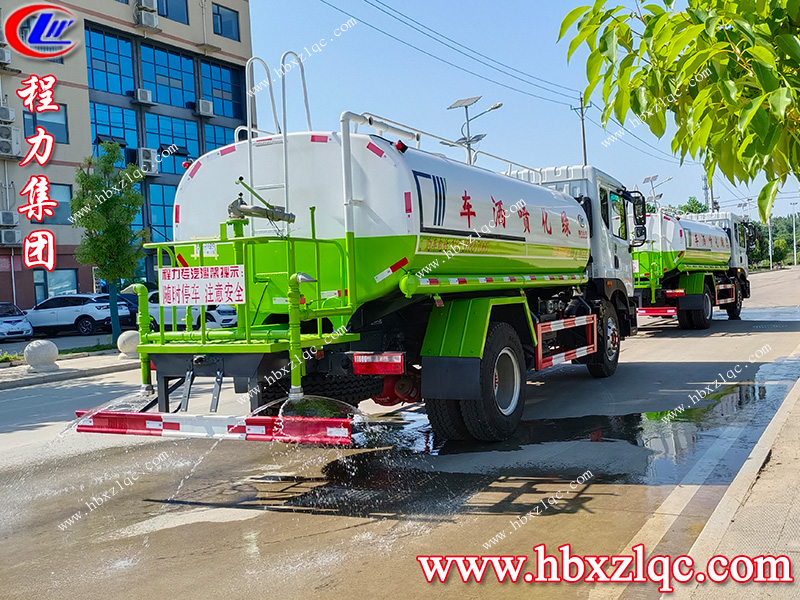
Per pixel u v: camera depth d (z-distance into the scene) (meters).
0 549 4.55
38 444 7.73
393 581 3.79
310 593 3.67
